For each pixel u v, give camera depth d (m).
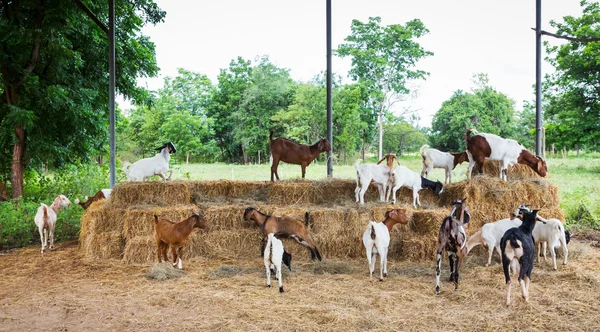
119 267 7.95
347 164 29.03
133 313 5.64
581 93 24.59
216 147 35.81
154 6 15.76
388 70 32.81
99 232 8.80
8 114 12.47
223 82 38.53
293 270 7.63
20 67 12.73
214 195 9.73
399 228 8.45
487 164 9.60
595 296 6.03
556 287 6.44
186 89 40.59
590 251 8.75
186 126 34.53
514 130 40.66
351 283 6.86
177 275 7.36
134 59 15.55
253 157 35.66
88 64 14.84
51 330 5.13
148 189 9.16
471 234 8.41
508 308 5.64
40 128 13.65
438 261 6.36
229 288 6.65
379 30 32.31
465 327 5.07
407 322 5.23
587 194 13.28
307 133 30.11
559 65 25.12
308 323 5.22
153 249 8.23
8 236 10.13
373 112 33.03
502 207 8.60
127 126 38.34
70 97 13.69
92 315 5.59
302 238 7.99
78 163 15.54
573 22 24.95
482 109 39.19
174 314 5.59
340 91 30.45
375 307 5.76
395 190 8.78
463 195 8.60
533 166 9.19
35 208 11.23
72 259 8.59
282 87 35.81
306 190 9.30
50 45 12.62
